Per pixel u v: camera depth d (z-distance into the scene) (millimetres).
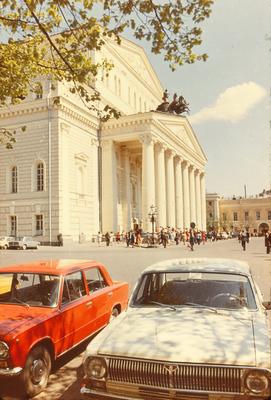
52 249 34000
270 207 113688
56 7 7594
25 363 4719
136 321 4539
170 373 3648
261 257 23344
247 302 4840
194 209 74188
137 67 71312
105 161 51188
